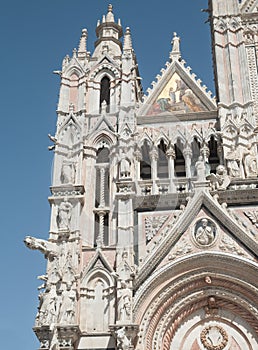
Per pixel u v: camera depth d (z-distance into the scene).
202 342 32.56
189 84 42.78
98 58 43.03
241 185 35.91
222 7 45.66
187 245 33.59
